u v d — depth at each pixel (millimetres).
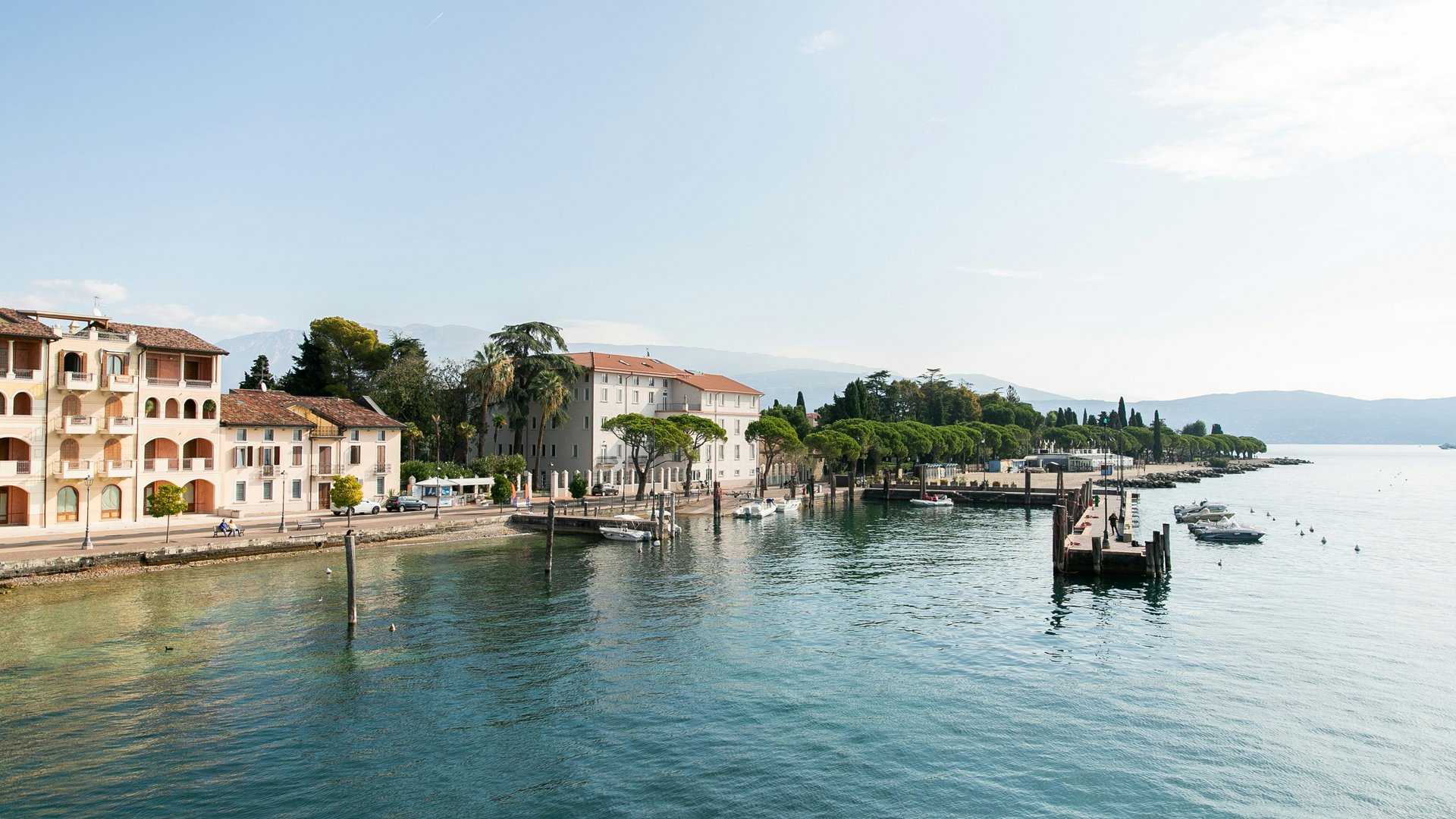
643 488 100938
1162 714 31219
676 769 26250
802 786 25250
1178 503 132750
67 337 61594
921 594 52531
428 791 24625
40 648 37094
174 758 26469
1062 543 59094
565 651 38500
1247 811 24000
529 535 77000
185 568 54938
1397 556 70750
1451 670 36656
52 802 23531
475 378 103625
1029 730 29609
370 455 84250
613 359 122938
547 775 25750
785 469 141125
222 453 70875
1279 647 40344
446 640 39938
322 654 37219
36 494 59906
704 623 43938
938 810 23859
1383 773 26500
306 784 24906
